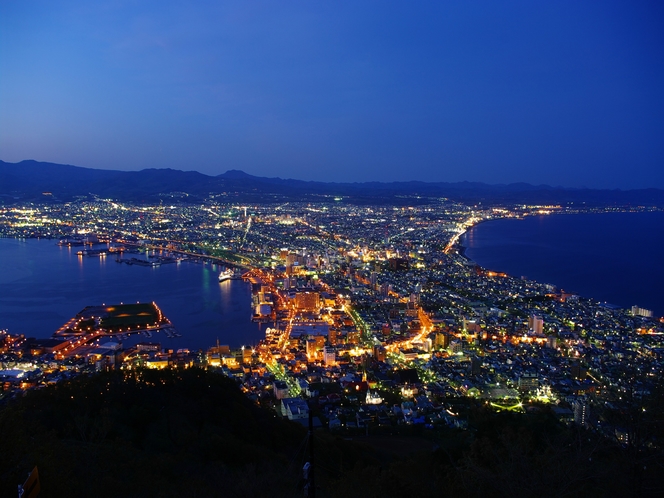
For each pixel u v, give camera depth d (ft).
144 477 110.83
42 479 79.61
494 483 87.92
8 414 75.66
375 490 113.70
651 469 83.61
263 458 150.82
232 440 157.17
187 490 112.37
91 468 104.78
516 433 132.26
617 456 87.71
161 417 172.55
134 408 171.83
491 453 108.27
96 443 122.93
